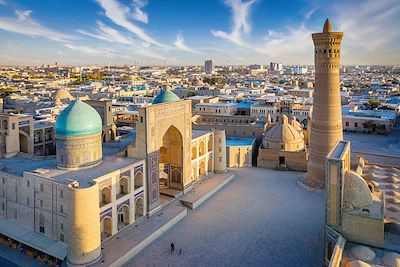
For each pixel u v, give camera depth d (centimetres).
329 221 3891
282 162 7988
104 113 6975
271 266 4150
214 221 5322
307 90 18350
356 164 6056
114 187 4650
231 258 4322
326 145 6338
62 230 4356
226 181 6975
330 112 6275
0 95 16788
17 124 5719
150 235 4706
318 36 6153
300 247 4553
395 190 4884
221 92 18162
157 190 5472
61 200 4303
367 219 3659
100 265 3988
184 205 5803
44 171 4700
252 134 9062
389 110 13538
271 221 5297
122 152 5450
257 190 6612
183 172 6162
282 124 8119
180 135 6059
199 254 4416
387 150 9381
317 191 6444
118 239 4584
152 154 5353
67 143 4709
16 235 4572
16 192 4800
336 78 6241
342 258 3444
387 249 3588
